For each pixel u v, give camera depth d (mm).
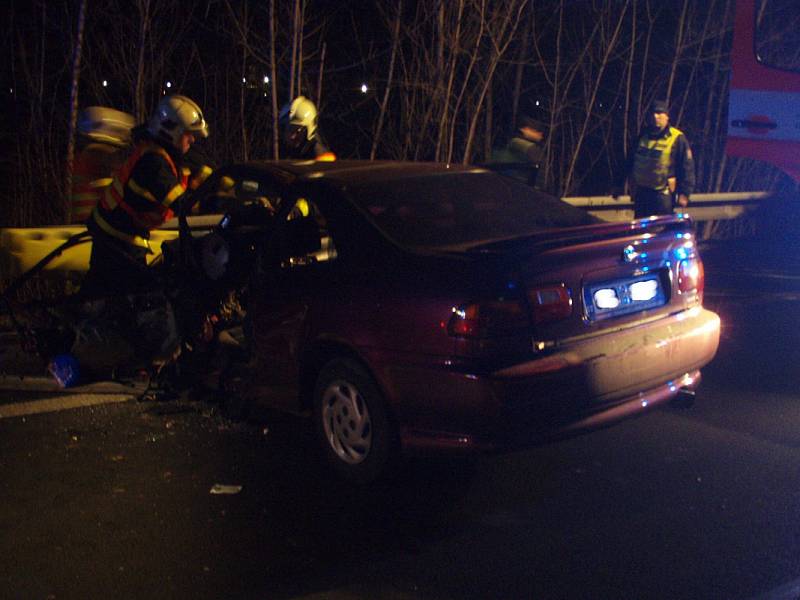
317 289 5043
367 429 4855
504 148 9594
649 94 15922
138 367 6719
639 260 4852
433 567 4020
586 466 5105
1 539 4352
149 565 4082
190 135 6617
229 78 13820
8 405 6340
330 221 5168
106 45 12719
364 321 4742
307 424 5879
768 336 7863
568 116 15617
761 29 10828
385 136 13961
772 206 13742
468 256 4527
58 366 6660
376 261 4863
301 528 4434
